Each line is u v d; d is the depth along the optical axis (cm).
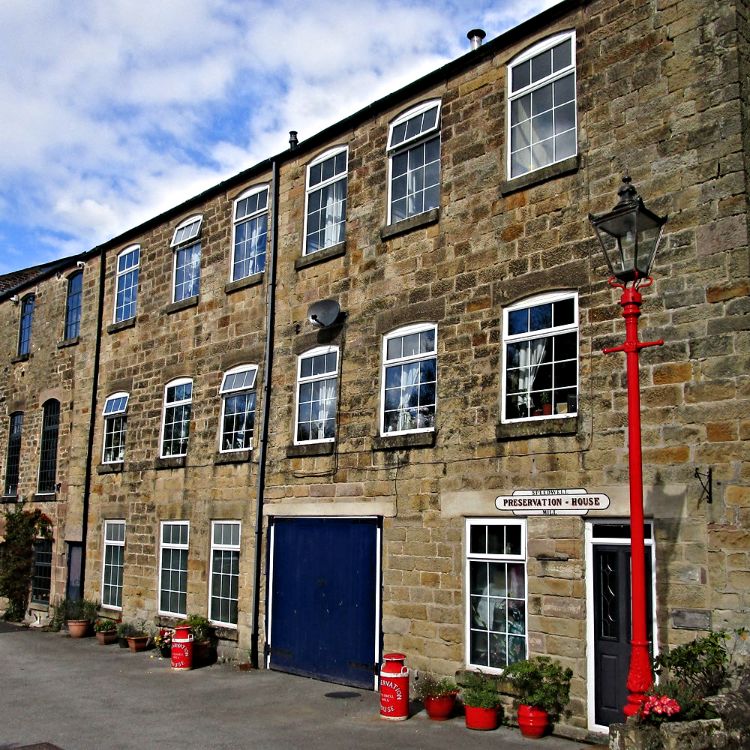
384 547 1216
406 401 1232
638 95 1007
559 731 956
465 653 1084
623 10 1040
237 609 1466
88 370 2022
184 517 1628
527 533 1036
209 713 1081
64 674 1379
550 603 998
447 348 1176
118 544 1825
